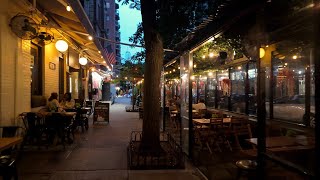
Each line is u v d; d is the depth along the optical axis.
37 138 8.62
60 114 8.70
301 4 4.54
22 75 8.48
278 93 7.94
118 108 27.97
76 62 18.95
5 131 6.10
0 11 7.15
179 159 7.00
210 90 15.15
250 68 10.55
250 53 6.43
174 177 6.13
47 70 11.47
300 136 6.26
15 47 7.99
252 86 10.41
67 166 6.78
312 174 2.84
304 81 6.95
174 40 9.50
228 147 9.06
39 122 8.82
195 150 8.95
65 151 8.32
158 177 6.10
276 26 5.17
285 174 4.81
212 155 8.14
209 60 12.85
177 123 13.04
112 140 10.23
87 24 10.63
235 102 11.99
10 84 7.74
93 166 6.80
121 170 6.53
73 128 10.29
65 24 11.25
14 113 7.98
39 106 10.30
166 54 11.37
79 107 12.11
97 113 15.11
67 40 13.34
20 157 7.54
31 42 9.84
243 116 10.49
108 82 36.41
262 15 4.25
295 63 7.25
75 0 7.93
